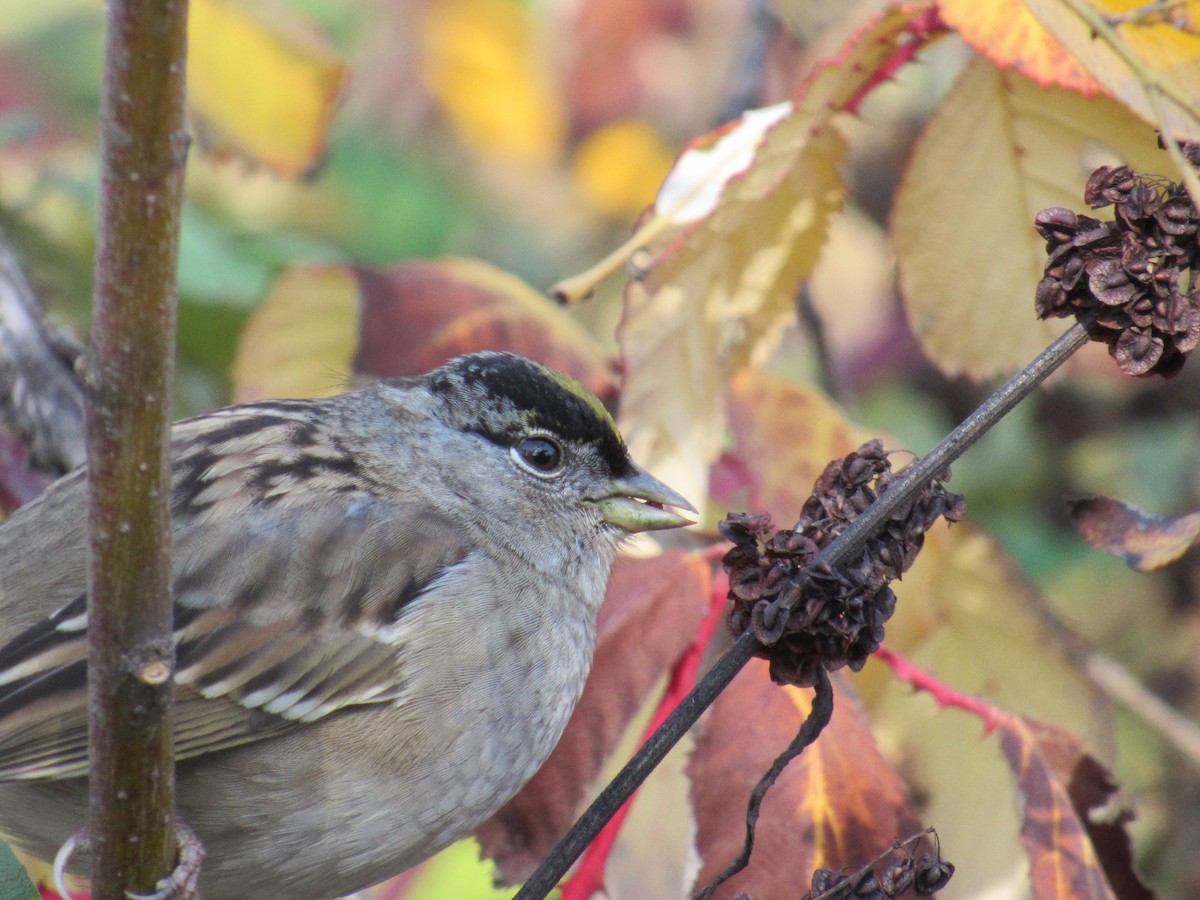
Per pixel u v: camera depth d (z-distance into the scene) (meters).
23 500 2.14
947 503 2.07
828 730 2.09
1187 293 2.07
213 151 2.14
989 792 2.10
